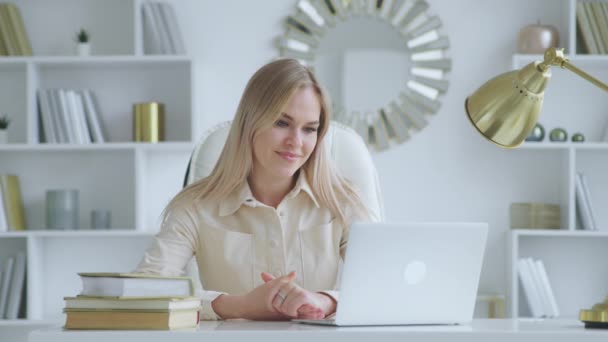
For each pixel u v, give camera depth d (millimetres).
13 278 4012
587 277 4145
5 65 4062
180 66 4148
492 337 1401
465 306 1698
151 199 4160
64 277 4176
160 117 4027
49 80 4203
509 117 1754
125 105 4199
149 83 4199
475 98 1794
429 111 4129
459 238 1645
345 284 1575
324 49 4148
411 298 1635
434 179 4133
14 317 3973
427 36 4133
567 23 4055
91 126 4051
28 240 3973
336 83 4141
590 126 4164
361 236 1556
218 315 1885
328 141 2400
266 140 2025
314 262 2141
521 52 4027
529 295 3906
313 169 2135
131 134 4191
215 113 4164
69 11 4219
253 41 4176
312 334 1379
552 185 4141
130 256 4184
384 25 4148
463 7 4160
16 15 4109
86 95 4059
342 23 4148
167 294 1500
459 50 4145
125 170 4199
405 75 4137
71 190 4027
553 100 4176
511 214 4027
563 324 1702
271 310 1814
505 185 4133
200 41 4176
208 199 2145
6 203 4035
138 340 1376
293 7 4176
